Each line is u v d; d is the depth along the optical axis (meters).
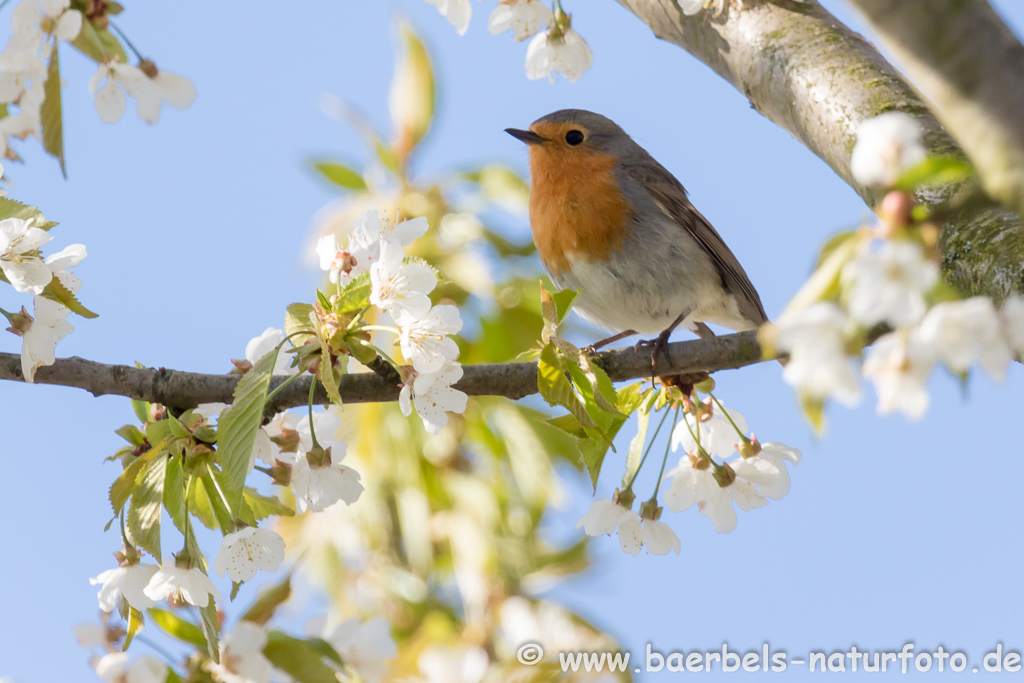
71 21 6.02
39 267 6.17
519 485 11.30
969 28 3.84
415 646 10.77
